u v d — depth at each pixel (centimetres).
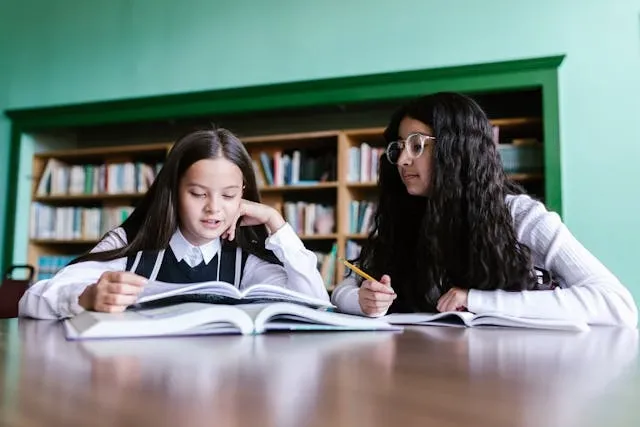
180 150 127
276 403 34
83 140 467
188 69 398
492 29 332
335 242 372
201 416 30
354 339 75
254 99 371
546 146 308
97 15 428
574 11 320
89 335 69
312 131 396
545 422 30
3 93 445
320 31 368
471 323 107
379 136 361
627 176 303
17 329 87
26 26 447
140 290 89
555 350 66
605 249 303
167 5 409
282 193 386
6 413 31
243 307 85
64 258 421
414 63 345
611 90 310
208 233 128
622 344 75
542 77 313
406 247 167
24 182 434
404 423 29
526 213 149
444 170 151
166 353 57
